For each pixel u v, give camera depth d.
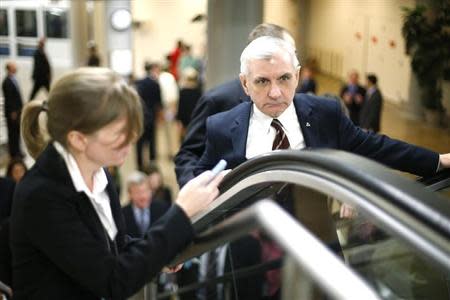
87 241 1.43
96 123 1.37
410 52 4.66
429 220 1.09
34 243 1.44
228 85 2.91
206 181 1.55
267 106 2.16
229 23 5.16
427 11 4.54
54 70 13.73
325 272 0.99
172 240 1.45
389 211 1.16
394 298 1.94
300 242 1.06
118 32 12.19
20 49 13.76
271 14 6.15
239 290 2.15
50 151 1.47
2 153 10.02
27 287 1.49
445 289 2.04
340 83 6.05
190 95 8.45
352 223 1.74
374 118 5.18
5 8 13.65
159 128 11.91
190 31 14.88
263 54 2.12
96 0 12.39
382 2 5.21
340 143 2.28
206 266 2.38
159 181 6.48
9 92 9.29
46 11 13.57
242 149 2.29
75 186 1.46
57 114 1.40
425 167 2.17
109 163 1.47
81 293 1.51
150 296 2.23
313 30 6.23
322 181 1.35
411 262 1.96
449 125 4.42
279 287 1.72
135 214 5.34
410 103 4.73
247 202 1.82
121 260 1.42
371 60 5.46
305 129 2.24
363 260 1.86
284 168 1.53
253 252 1.90
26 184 1.45
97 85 1.38
